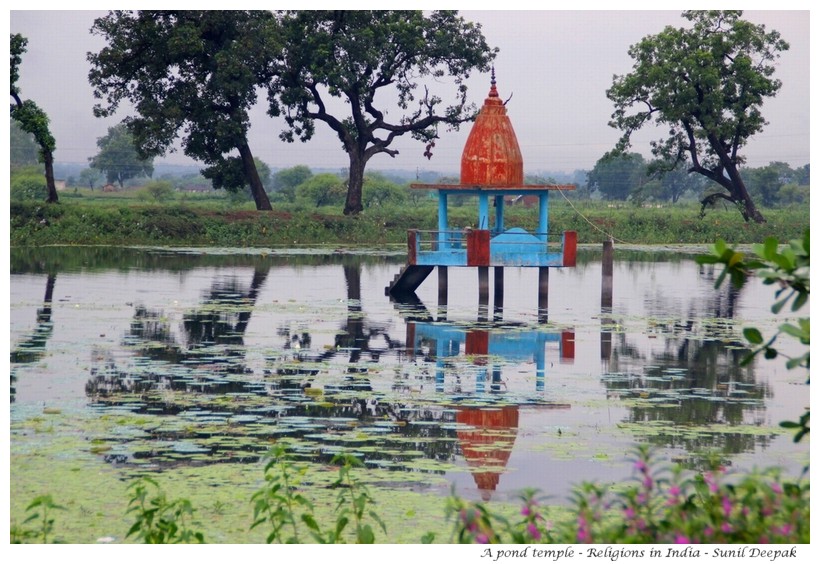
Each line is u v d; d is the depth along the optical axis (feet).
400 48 259.60
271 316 114.21
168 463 56.13
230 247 235.40
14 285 139.85
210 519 47.52
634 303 136.56
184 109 249.55
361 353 91.35
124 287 141.90
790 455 59.72
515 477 55.06
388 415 67.97
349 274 171.01
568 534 37.76
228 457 57.41
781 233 283.79
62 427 63.00
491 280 168.04
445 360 88.43
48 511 48.16
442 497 51.47
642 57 275.59
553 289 155.12
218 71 240.94
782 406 72.90
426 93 265.75
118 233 232.73
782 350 97.04
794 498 36.55
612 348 96.58
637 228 285.64
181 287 144.15
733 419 68.74
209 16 242.78
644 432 64.85
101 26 244.83
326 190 382.42
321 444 60.75
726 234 281.74
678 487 37.58
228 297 133.08
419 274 136.46
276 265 186.70
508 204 374.02
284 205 340.59
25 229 221.66
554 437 63.26
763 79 267.59
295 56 253.03
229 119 250.16
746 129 274.57
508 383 79.20
